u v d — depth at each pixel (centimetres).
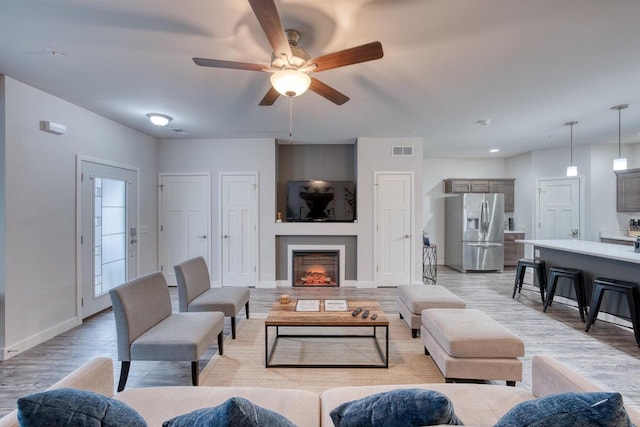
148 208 485
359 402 106
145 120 403
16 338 276
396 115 379
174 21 191
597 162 548
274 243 510
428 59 238
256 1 134
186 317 254
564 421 81
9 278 271
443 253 710
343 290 492
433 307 297
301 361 261
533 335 312
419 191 505
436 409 90
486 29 199
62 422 84
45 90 300
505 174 699
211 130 455
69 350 283
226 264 512
